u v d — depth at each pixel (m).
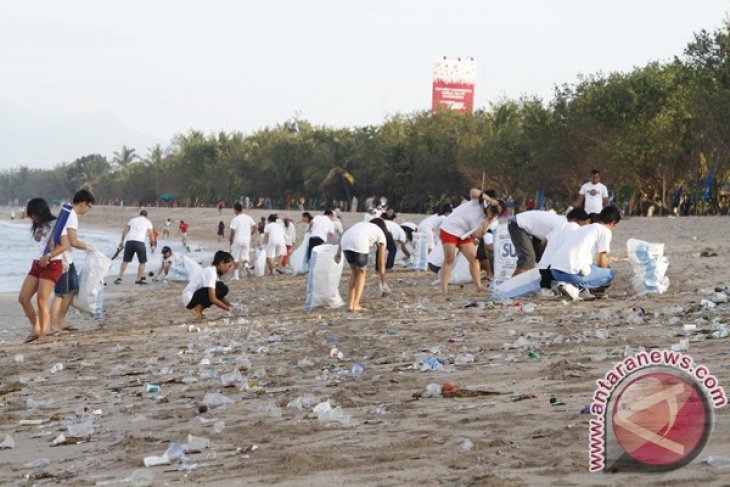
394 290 29.45
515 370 11.85
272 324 21.72
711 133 81.00
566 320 17.72
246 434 9.20
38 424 11.11
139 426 10.30
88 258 22.55
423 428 8.59
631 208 100.31
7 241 106.69
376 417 9.49
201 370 14.70
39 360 17.67
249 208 170.88
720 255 34.97
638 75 98.69
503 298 23.11
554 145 102.25
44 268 20.91
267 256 42.31
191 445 8.58
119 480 7.60
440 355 14.30
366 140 159.12
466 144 130.50
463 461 7.01
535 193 118.94
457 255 30.34
